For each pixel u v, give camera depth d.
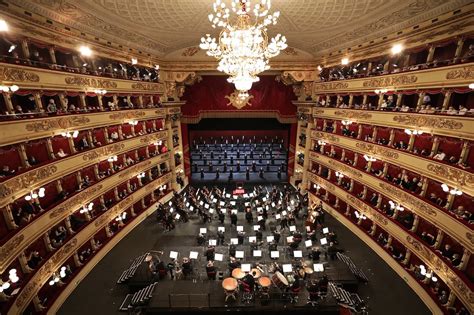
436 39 12.56
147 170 23.42
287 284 12.50
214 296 12.98
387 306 12.91
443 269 12.16
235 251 16.00
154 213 23.03
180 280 14.34
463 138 11.41
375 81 16.95
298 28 17.77
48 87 12.64
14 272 9.98
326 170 23.95
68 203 14.17
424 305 12.93
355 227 19.56
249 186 28.92
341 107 20.73
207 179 30.62
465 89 11.41
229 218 21.77
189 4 13.94
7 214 10.83
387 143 17.14
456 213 12.16
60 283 13.56
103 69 17.83
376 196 17.98
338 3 13.51
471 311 10.41
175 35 19.14
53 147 14.56
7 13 10.41
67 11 12.59
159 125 25.09
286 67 24.67
